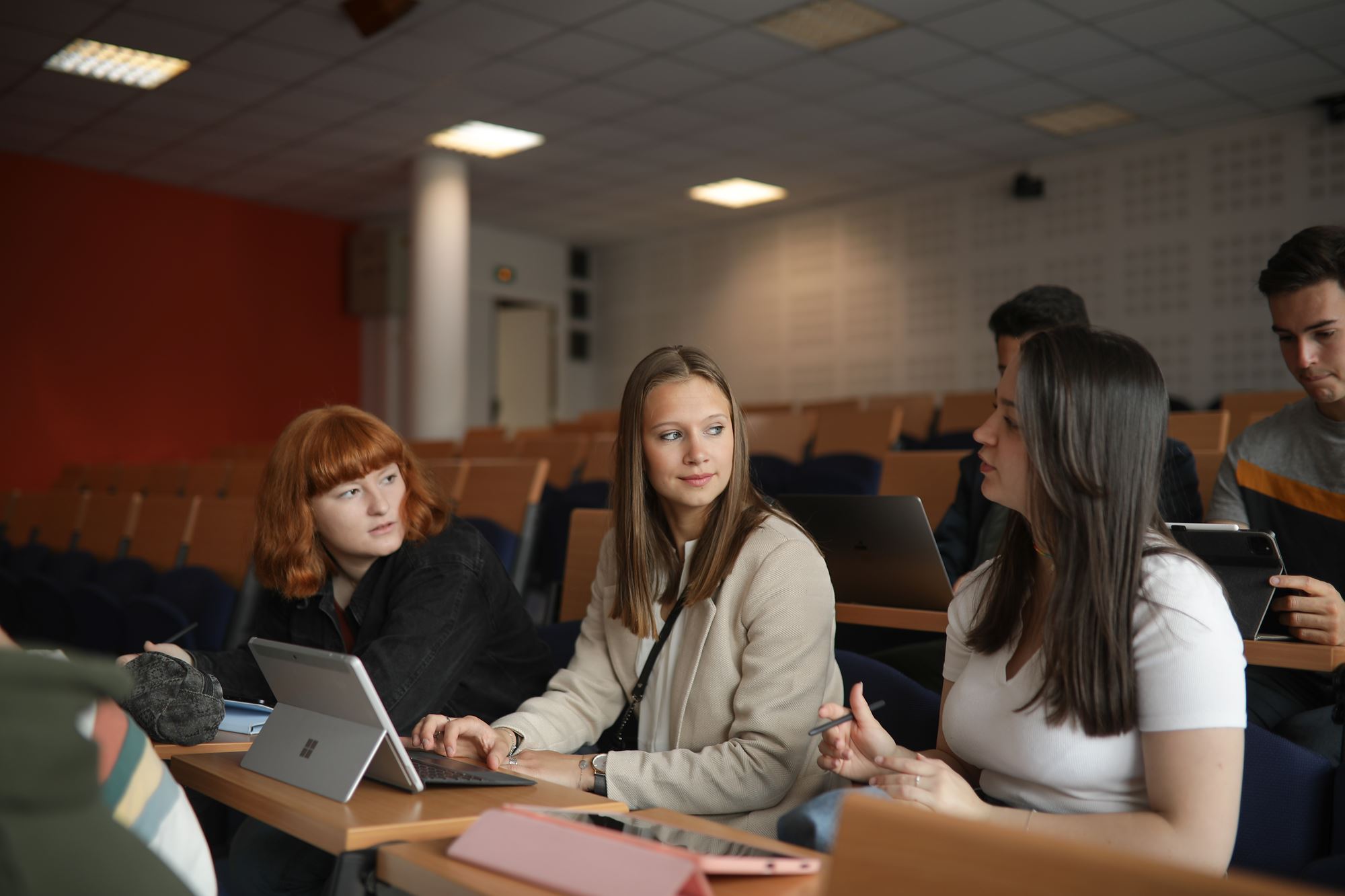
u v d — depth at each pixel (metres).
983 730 1.27
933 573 2.03
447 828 1.05
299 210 10.48
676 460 1.65
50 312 8.91
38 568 4.41
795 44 6.46
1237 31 6.23
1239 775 1.08
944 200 9.64
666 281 11.90
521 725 1.68
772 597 1.59
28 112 7.66
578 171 9.21
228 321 9.96
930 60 6.70
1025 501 1.20
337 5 5.88
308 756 1.19
